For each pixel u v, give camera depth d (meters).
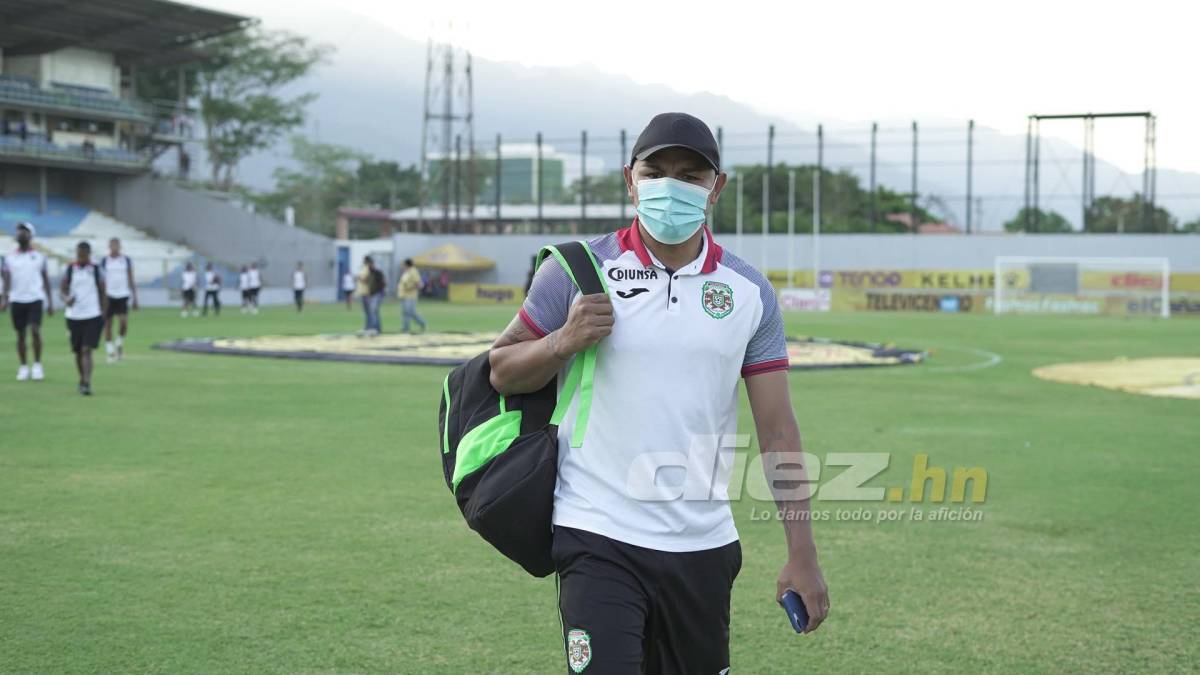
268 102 77.75
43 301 16.19
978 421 12.89
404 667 4.70
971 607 5.67
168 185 58.78
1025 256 56.56
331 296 62.12
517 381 3.19
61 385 15.58
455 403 3.36
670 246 3.22
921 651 5.01
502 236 64.62
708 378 3.17
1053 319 45.00
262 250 59.47
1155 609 5.64
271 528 7.12
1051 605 5.70
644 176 3.17
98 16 51.59
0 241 47.88
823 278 58.91
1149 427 12.53
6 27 52.16
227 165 80.62
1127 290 50.22
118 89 59.47
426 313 44.47
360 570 6.18
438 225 80.31
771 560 6.63
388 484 8.66
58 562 6.25
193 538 6.84
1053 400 15.37
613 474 3.14
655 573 3.10
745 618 5.50
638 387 3.13
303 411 13.19
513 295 61.16
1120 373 19.95
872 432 11.87
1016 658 4.91
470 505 3.19
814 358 22.61
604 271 3.21
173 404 13.66
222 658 4.77
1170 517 7.79
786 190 76.44
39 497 7.99
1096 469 9.72
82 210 56.16
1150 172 59.53
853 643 5.11
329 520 7.38
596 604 3.04
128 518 7.36
